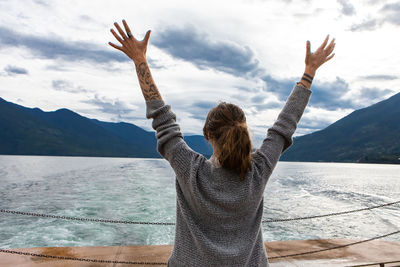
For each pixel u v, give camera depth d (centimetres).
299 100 115
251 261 97
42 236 935
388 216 1574
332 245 441
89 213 1313
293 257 392
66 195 1919
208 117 105
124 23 114
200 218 95
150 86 113
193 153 100
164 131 103
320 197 2341
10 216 1242
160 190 2156
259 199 97
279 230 1146
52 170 5062
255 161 100
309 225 1280
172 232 995
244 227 95
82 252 389
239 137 91
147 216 1247
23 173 4259
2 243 862
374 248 429
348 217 1511
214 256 89
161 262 359
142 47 117
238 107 103
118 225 1083
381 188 3312
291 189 2903
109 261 334
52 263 355
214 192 90
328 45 123
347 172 7300
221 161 92
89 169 5403
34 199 1772
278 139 108
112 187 2370
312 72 121
